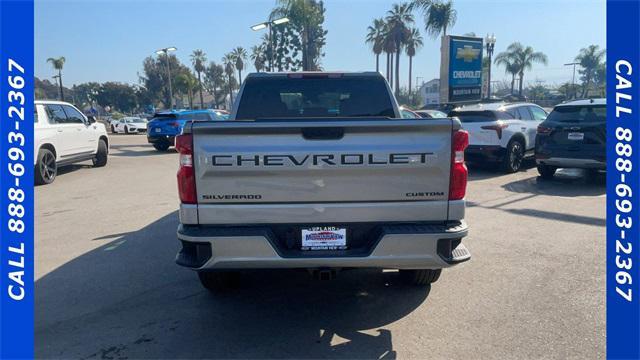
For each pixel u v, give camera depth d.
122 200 8.98
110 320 3.89
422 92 90.38
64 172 13.03
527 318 3.82
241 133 3.26
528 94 66.94
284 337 3.58
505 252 5.48
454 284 4.55
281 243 3.43
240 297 4.34
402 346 3.42
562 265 5.01
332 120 3.29
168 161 15.51
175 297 4.36
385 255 3.36
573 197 8.55
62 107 12.18
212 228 3.37
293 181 3.32
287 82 5.00
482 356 3.27
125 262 5.34
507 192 9.08
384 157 3.29
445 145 3.31
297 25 36.78
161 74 81.44
